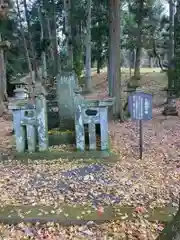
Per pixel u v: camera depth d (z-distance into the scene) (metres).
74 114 6.69
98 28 19.66
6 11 7.87
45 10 22.66
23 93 9.46
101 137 6.12
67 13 15.16
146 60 38.12
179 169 5.30
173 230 2.26
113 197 4.12
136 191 4.31
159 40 18.78
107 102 6.02
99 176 5.01
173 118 10.99
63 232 3.34
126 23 20.17
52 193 4.31
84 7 19.50
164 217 3.51
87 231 3.33
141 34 17.23
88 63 18.25
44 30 24.19
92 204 3.90
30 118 6.12
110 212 3.67
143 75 24.08
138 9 15.77
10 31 19.84
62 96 7.11
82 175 5.07
